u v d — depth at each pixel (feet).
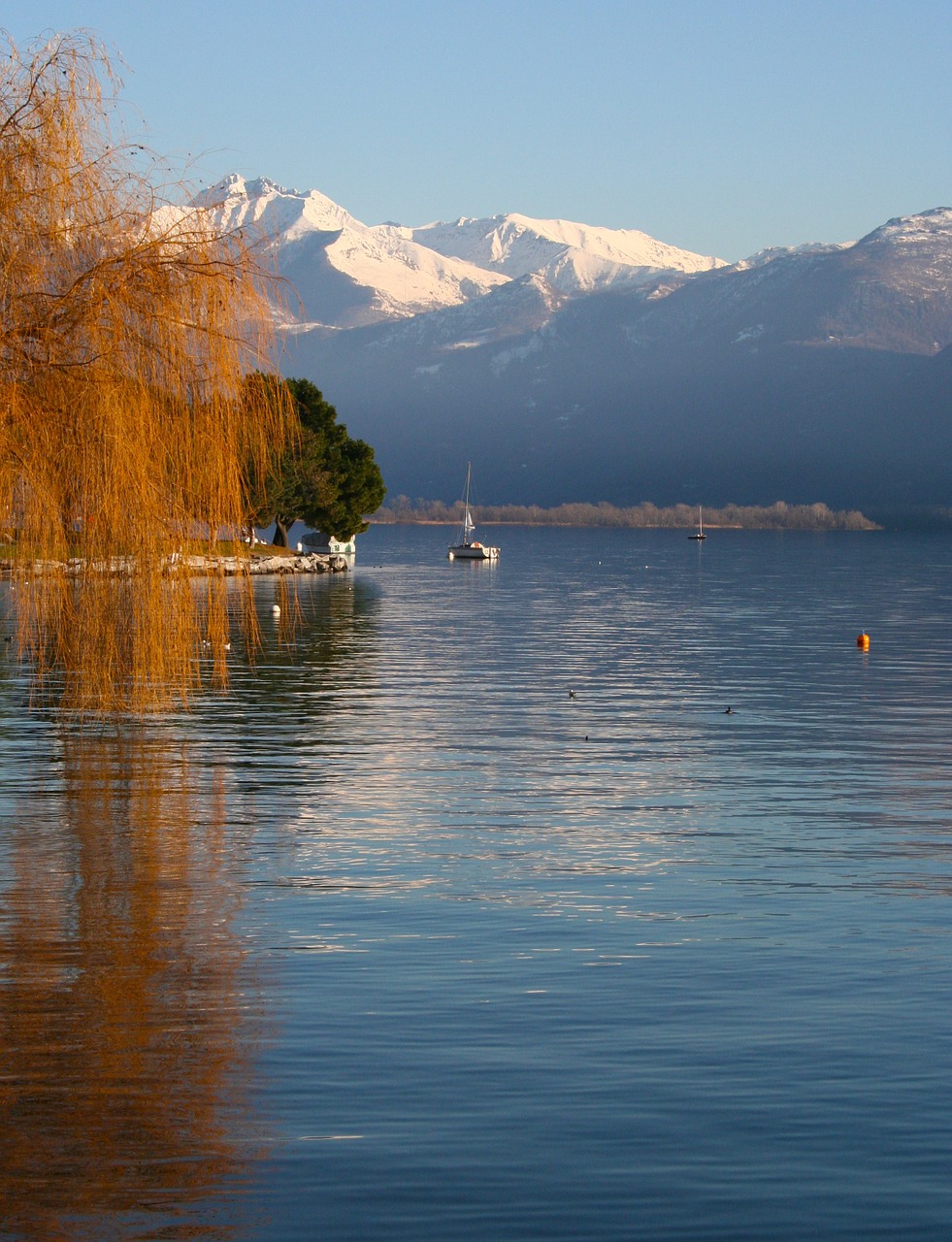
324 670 202.49
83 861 81.76
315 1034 53.16
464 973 61.11
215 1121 45.39
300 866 81.66
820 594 448.65
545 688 184.14
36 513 72.90
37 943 64.59
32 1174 41.60
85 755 121.29
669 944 66.23
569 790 109.60
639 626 304.50
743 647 253.85
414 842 88.89
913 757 129.08
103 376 71.67
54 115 71.41
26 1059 50.24
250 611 95.35
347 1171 42.29
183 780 110.22
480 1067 50.16
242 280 76.54
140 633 81.10
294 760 121.29
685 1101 47.55
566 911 72.08
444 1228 39.29
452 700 169.17
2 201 69.05
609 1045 52.54
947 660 231.30
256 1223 39.27
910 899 75.72
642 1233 39.27
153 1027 53.67
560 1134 44.91
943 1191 41.63
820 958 64.18
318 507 497.05
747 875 80.89
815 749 133.59
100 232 72.23
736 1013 56.34
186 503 79.25
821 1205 40.75
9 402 68.59
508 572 576.61
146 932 66.74
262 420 80.07
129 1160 42.68
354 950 64.44
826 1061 51.24
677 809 102.01
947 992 59.31
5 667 180.04
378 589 429.79
